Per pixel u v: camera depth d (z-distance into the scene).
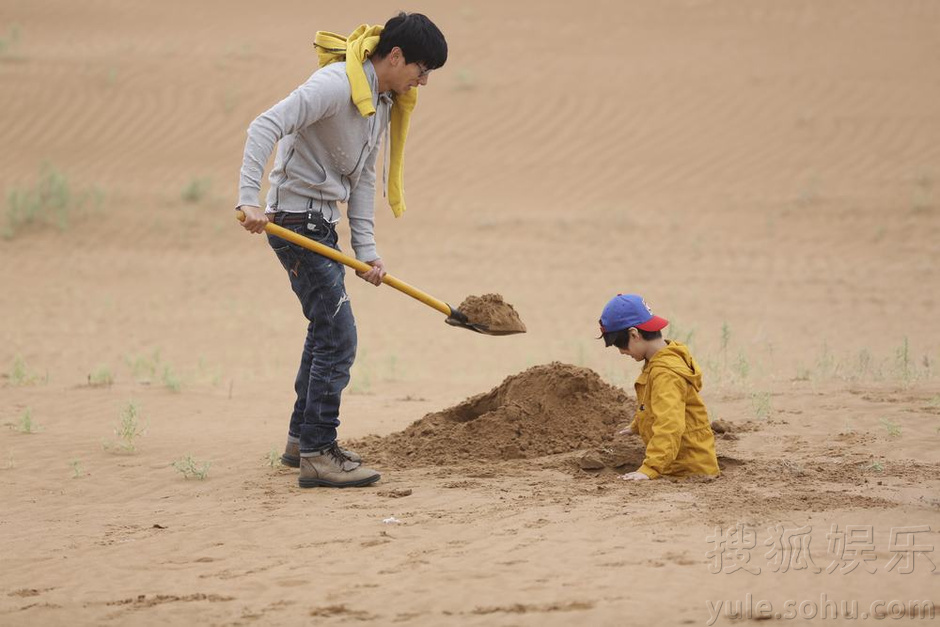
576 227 67.31
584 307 53.88
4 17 113.19
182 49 99.62
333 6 113.38
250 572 14.04
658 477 17.92
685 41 95.00
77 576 14.25
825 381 29.83
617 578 12.86
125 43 102.50
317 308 18.78
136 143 83.12
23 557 15.29
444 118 82.94
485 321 19.88
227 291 59.66
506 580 13.01
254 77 91.75
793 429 22.34
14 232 70.69
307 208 18.58
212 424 26.88
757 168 73.38
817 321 49.34
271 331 50.41
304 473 19.06
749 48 92.19
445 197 73.00
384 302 56.84
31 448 23.62
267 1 116.12
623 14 102.88
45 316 53.56
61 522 17.45
